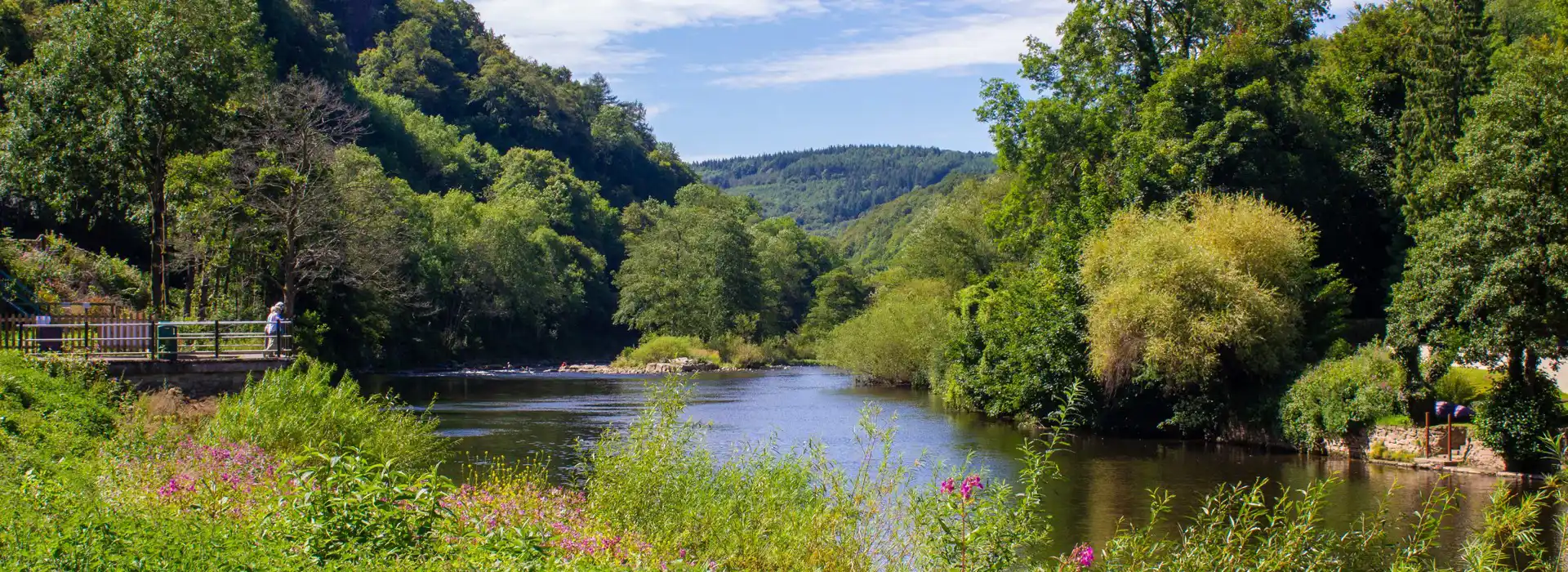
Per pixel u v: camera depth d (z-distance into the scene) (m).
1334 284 31.12
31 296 30.09
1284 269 29.62
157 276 34.25
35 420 13.42
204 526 7.46
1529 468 22.52
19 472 9.58
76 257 38.25
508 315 81.25
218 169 33.34
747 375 64.12
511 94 162.38
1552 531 15.82
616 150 172.88
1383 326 32.84
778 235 126.44
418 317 69.44
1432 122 31.64
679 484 11.93
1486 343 22.72
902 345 50.62
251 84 39.06
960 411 38.03
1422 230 25.88
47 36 41.00
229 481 10.80
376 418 17.11
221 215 34.84
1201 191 33.81
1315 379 27.25
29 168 32.56
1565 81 24.03
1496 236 22.77
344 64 106.00
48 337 22.27
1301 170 35.22
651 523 11.27
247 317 39.44
